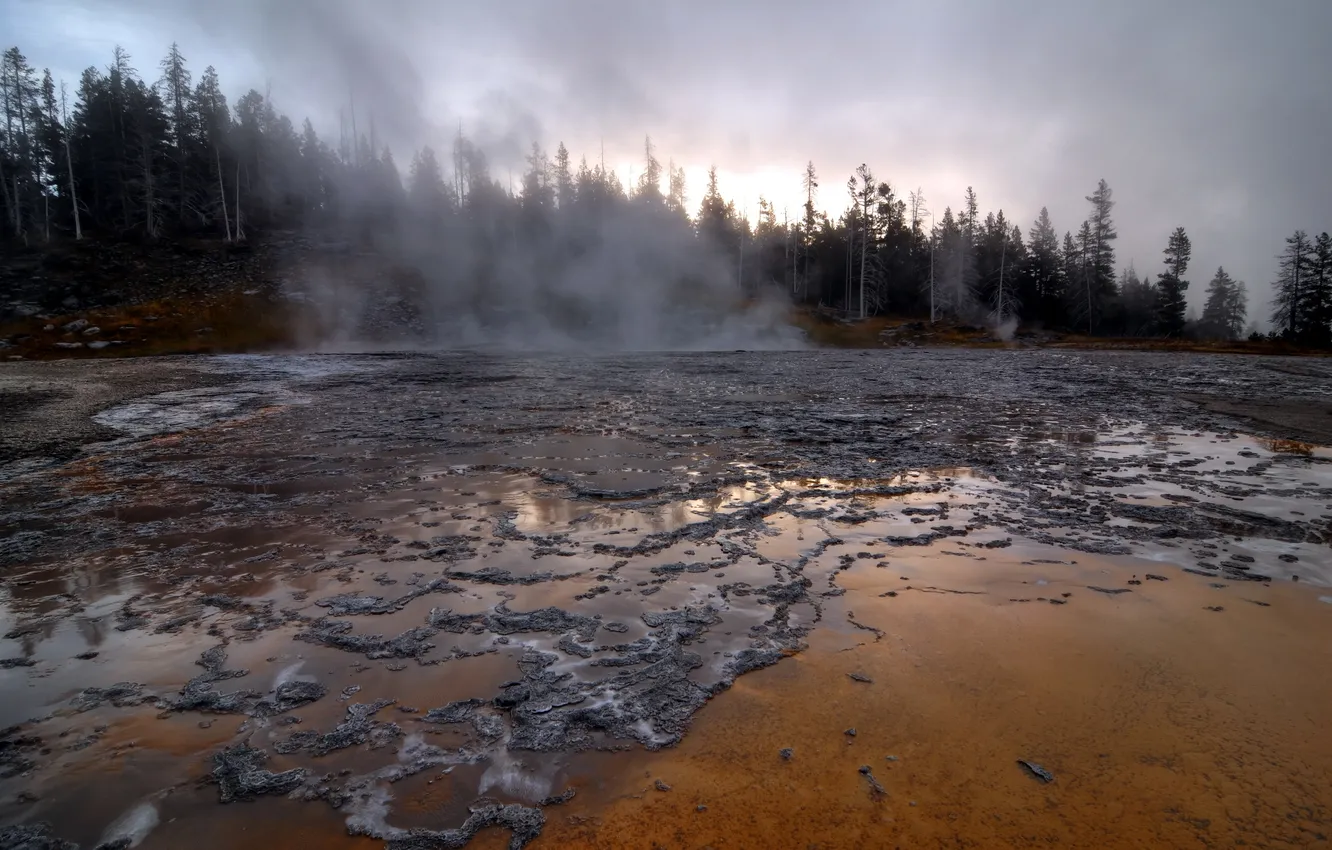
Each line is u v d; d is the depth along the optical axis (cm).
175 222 5291
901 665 355
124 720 317
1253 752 279
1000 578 471
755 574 483
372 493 719
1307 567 485
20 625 418
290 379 2066
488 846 236
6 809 257
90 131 5162
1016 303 5578
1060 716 307
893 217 6681
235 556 535
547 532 581
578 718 311
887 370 2414
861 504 660
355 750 291
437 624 410
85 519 637
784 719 309
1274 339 4797
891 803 254
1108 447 943
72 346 3447
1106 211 5659
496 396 1617
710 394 1647
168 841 240
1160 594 441
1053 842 233
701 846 234
